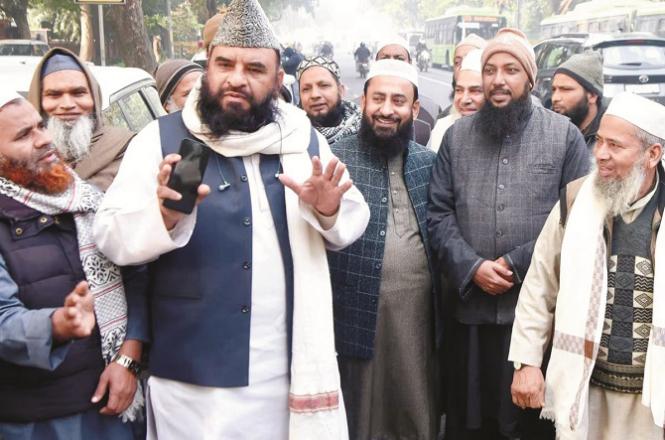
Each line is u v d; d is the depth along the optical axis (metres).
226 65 2.28
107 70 4.54
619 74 11.90
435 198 3.30
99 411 2.33
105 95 3.92
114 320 2.31
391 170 3.26
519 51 3.21
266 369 2.33
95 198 2.34
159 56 23.52
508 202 3.17
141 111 4.51
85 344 2.28
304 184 2.21
